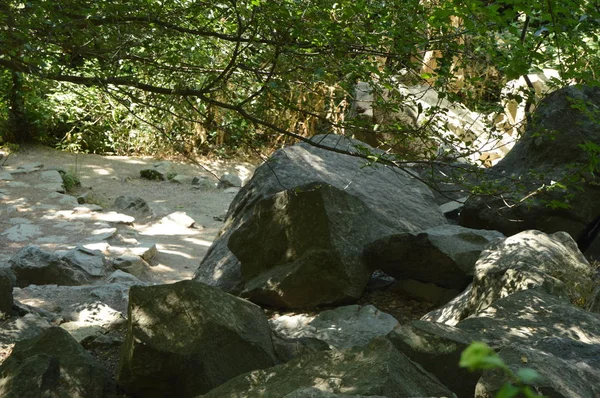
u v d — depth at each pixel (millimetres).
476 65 4969
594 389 3020
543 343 3547
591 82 4141
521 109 11586
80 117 17953
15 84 15383
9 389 4145
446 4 3822
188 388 4211
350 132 5023
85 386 4281
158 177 16484
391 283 7043
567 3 3777
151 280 10992
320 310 6465
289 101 4977
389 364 3275
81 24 4629
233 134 5164
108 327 6109
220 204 15266
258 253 6848
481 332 3936
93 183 15930
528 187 7078
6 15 4262
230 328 4266
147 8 4855
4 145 17328
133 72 5621
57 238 12320
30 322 5891
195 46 5215
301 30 4469
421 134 4898
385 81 4719
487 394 2912
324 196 6508
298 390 2744
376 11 4500
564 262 5344
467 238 6520
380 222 7133
